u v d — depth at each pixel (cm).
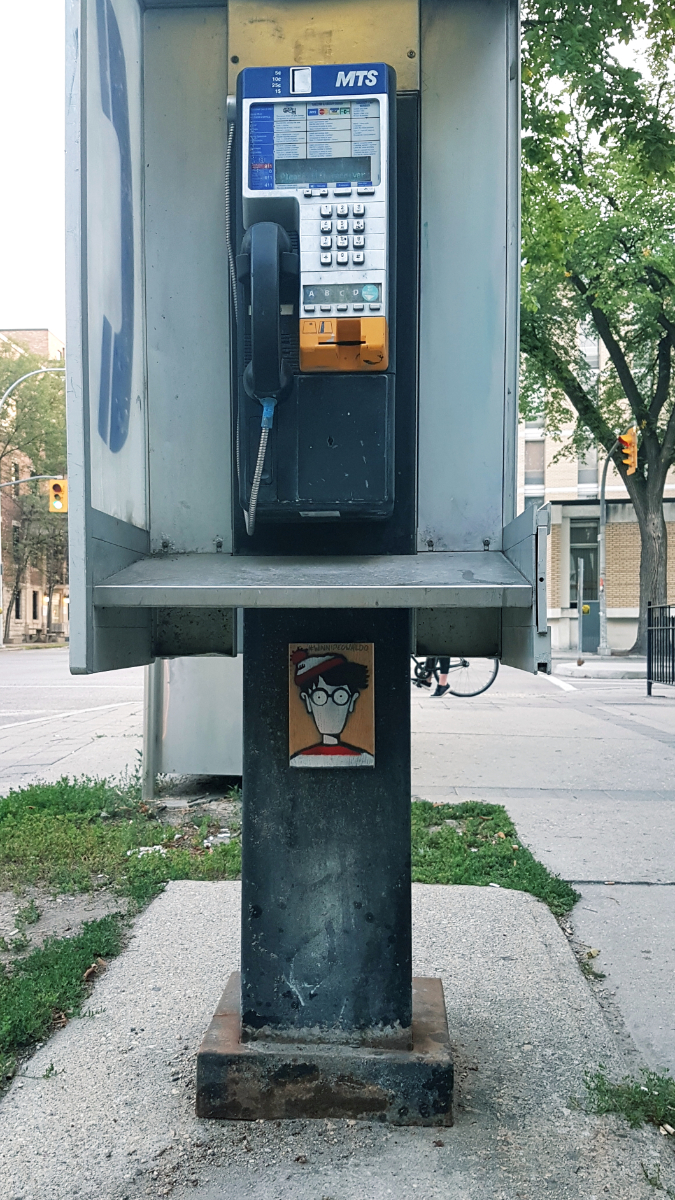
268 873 213
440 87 243
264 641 216
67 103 186
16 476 4247
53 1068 229
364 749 214
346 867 213
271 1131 202
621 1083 222
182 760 521
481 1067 230
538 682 1497
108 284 213
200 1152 195
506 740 777
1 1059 230
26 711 1080
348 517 221
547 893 367
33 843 424
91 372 197
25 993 262
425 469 244
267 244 198
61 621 5128
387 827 213
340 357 206
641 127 720
